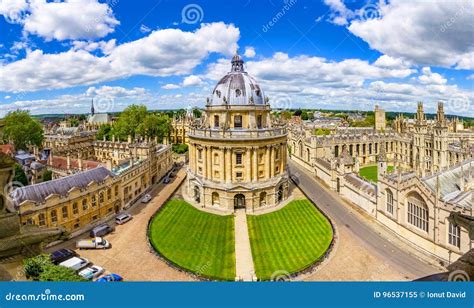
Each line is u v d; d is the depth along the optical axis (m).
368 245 61.78
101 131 182.38
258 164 87.12
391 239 64.50
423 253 58.22
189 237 68.19
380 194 72.12
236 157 86.06
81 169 93.94
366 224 72.44
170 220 77.00
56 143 151.75
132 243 64.25
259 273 53.69
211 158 87.69
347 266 54.16
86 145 147.12
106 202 78.31
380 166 71.75
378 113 184.62
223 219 78.75
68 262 53.16
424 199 58.19
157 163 117.31
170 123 196.75
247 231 71.81
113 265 55.38
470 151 107.44
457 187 61.31
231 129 89.69
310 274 51.88
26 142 129.38
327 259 56.62
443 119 118.25
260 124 93.12
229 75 94.75
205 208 86.19
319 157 128.50
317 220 74.62
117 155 141.38
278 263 57.19
